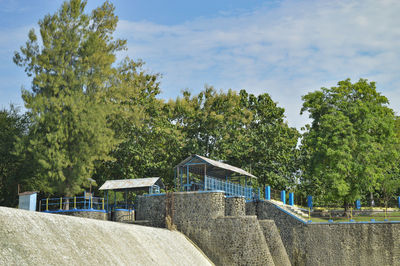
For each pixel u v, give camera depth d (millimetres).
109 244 36000
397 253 50031
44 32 56531
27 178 60375
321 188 73625
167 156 70750
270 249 52094
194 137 75062
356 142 58750
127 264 34969
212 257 49812
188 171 55094
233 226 49906
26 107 52969
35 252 28281
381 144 61031
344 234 52344
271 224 52875
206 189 52750
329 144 59906
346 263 51625
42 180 57688
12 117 65562
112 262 33531
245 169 73312
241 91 82812
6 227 28516
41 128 54250
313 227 53719
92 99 57375
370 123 59312
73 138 53375
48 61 55781
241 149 74000
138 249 38781
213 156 72938
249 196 62906
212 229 50562
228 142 75000
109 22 62500
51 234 31438
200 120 75500
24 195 52562
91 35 58031
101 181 67812
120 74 63375
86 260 31422
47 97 55094
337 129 59312
